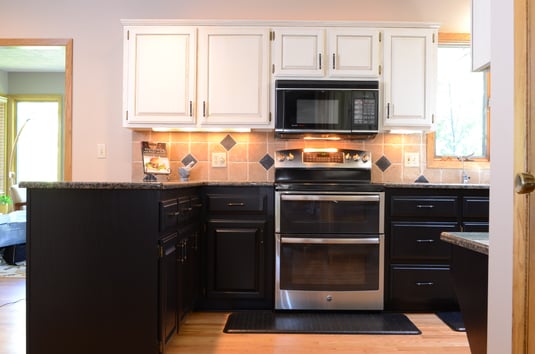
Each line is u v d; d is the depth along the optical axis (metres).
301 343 2.41
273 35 3.11
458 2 3.46
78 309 1.95
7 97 6.71
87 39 3.44
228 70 3.12
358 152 3.33
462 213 2.92
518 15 0.91
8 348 2.32
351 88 3.05
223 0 3.47
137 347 1.94
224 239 2.93
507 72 1.00
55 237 1.95
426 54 3.15
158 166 3.22
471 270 1.31
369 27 3.13
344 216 2.88
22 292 3.37
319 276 2.88
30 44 3.44
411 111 3.15
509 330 0.98
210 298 2.93
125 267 1.94
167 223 2.06
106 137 3.45
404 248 2.90
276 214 2.89
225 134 3.46
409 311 2.94
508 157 0.99
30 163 6.85
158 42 3.11
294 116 3.05
